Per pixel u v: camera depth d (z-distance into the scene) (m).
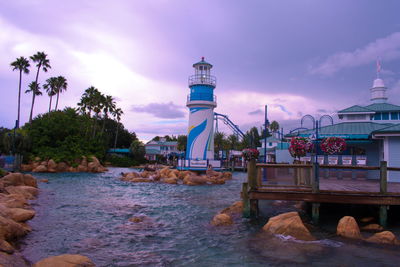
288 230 11.42
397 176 18.91
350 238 11.13
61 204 18.28
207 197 23.08
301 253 9.59
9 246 9.04
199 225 13.66
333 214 15.60
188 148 49.69
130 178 36.38
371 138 21.58
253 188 13.58
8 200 14.27
